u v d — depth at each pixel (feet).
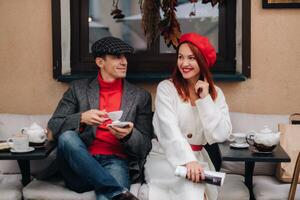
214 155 9.98
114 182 8.48
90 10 11.32
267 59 10.85
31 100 11.18
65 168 8.86
